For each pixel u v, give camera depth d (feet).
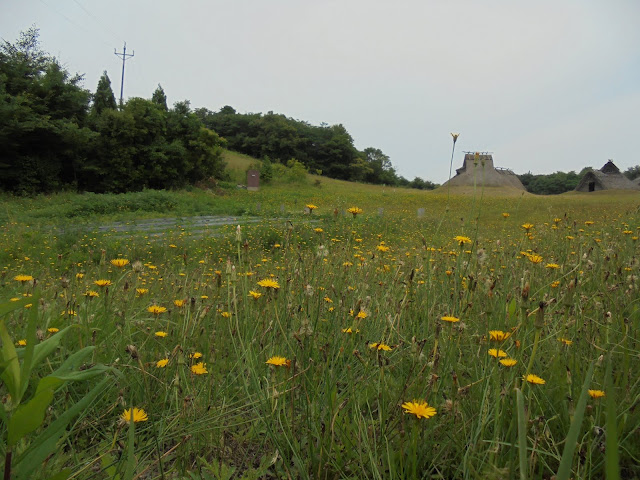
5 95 93.35
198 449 5.12
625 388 5.23
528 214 57.82
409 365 6.26
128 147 112.27
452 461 4.78
